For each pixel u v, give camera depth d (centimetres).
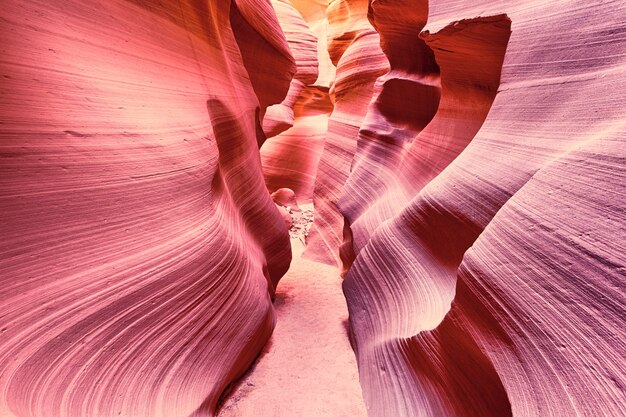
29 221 175
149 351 227
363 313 442
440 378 260
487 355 193
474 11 305
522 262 179
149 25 313
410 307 337
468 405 229
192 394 259
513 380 170
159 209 251
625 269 135
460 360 232
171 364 244
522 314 172
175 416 232
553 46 231
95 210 207
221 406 354
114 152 224
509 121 252
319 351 463
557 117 213
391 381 321
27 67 189
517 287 178
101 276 204
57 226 187
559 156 190
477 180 266
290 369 422
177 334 252
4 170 169
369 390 359
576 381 138
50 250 183
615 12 202
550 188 182
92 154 210
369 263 439
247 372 412
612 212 147
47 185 185
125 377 207
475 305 207
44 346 171
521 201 196
